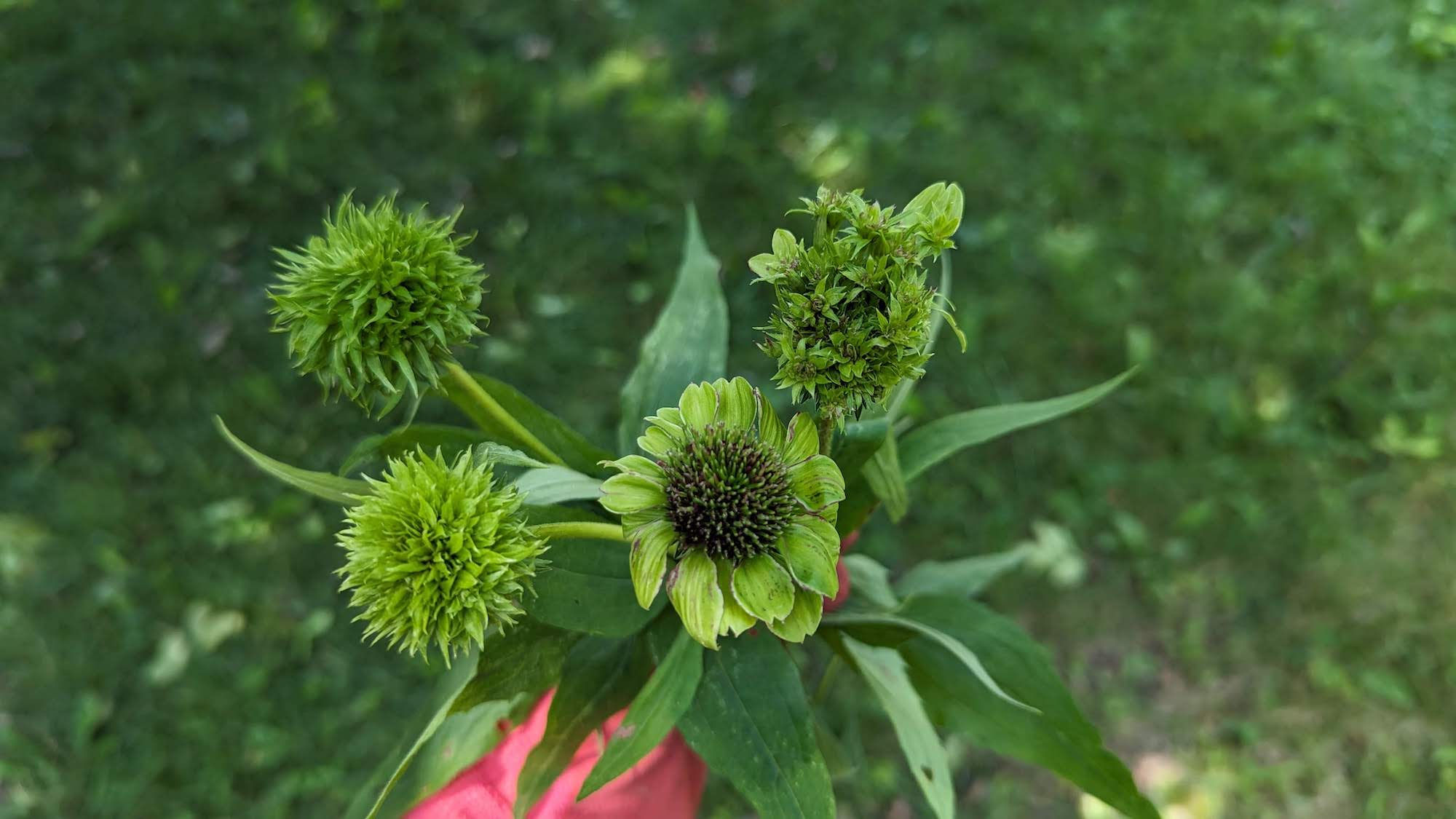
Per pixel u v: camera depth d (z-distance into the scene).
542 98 0.93
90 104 0.92
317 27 0.96
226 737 0.67
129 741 0.67
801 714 0.28
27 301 0.82
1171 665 0.70
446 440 0.29
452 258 0.25
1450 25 0.97
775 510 0.24
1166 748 0.68
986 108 0.93
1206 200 0.87
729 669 0.28
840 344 0.21
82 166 0.89
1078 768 0.30
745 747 0.27
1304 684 0.69
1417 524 0.73
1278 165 0.88
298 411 0.77
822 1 1.00
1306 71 0.94
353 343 0.23
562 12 0.99
